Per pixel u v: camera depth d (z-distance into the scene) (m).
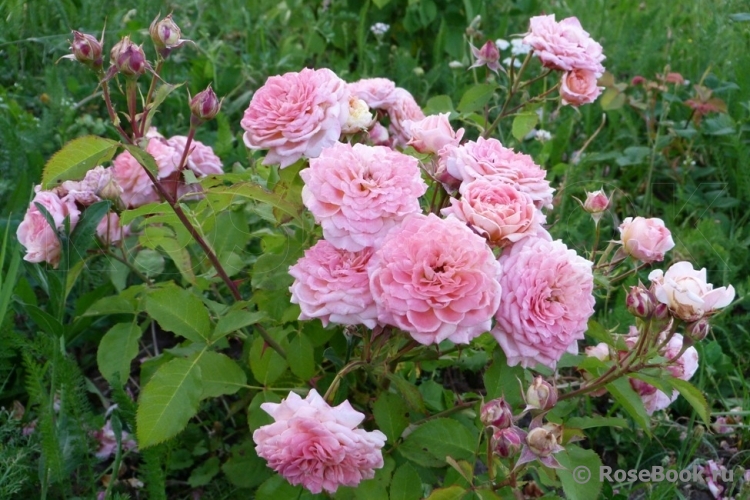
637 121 1.16
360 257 0.57
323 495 0.62
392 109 0.77
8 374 0.74
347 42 1.28
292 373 0.67
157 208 0.65
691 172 1.06
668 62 1.23
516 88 0.80
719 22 1.24
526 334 0.56
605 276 0.67
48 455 0.63
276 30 1.34
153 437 0.59
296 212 0.63
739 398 0.84
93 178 0.70
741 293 0.87
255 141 0.63
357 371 0.70
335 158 0.57
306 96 0.63
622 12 1.43
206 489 0.73
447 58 1.27
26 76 1.08
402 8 1.31
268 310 0.66
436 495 0.56
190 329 0.63
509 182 0.60
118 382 0.62
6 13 1.09
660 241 0.64
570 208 0.97
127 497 0.64
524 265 0.57
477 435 0.65
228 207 0.69
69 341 0.77
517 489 0.57
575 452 0.60
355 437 0.54
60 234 0.67
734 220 0.98
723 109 1.02
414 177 0.58
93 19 1.10
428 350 0.64
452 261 0.55
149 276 0.78
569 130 1.04
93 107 1.04
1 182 0.86
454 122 1.07
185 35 1.18
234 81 1.12
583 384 0.69
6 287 0.67
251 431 0.64
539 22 0.78
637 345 0.60
